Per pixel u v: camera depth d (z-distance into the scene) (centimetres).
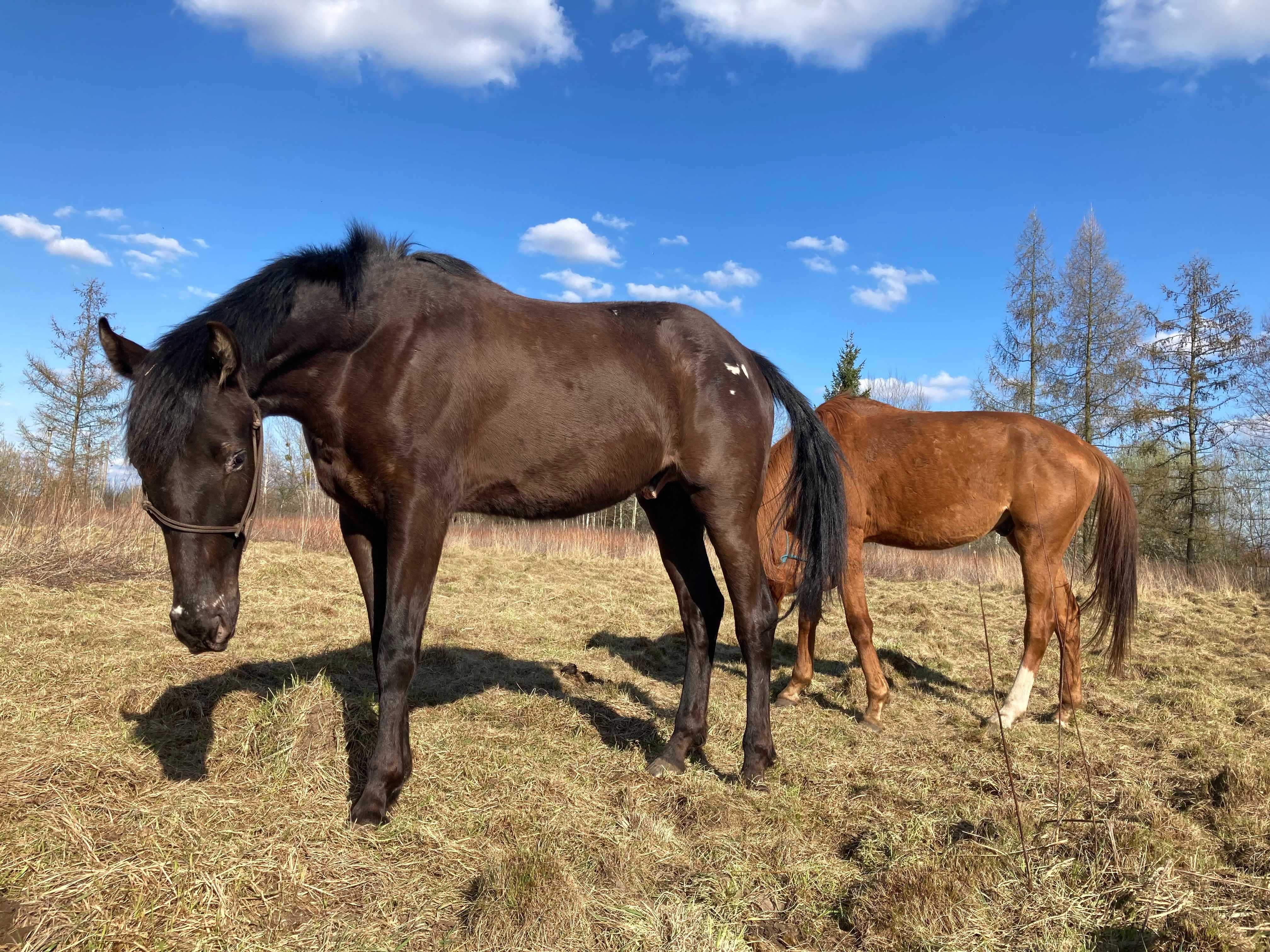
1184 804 269
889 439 425
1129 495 413
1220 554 1525
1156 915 182
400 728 232
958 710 407
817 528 320
